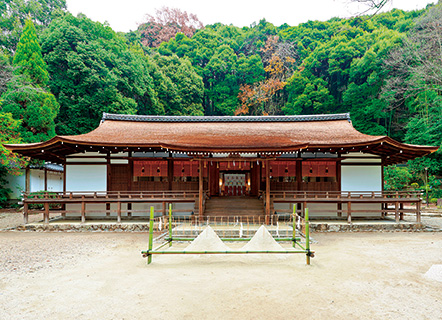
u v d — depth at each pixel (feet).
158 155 59.67
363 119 144.46
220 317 16.80
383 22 178.09
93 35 126.11
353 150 57.62
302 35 199.21
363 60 140.67
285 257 31.78
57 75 113.60
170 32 233.35
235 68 187.52
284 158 59.62
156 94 151.64
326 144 53.42
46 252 34.81
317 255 32.89
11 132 77.51
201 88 179.83
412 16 167.53
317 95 157.89
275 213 58.39
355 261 30.07
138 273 25.75
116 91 120.06
